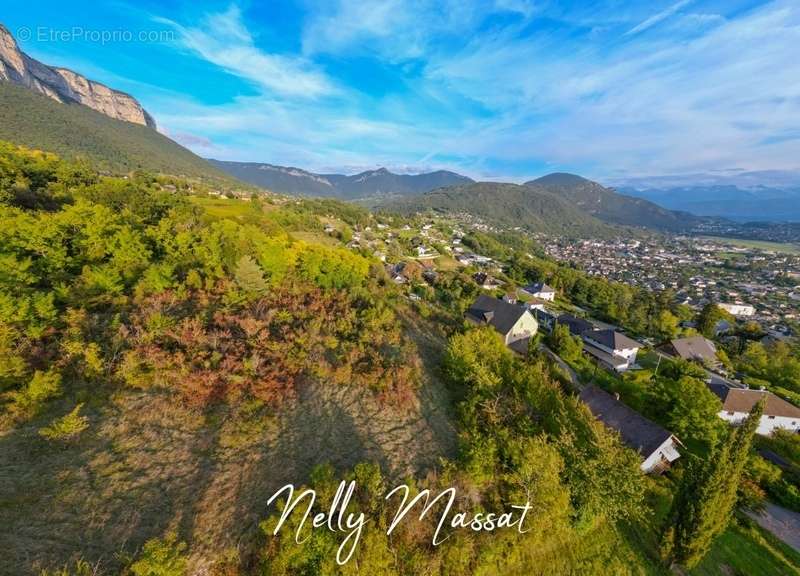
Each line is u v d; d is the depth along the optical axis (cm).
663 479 2595
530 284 11338
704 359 5553
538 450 1711
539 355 3962
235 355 2030
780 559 2147
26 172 4719
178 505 1302
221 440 1600
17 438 1383
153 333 1955
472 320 5244
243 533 1254
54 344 1744
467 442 1802
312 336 2464
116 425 1551
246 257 2898
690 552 1712
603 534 1881
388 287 4719
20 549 1065
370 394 2148
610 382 3750
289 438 1703
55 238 2502
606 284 11169
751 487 2672
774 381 5381
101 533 1159
